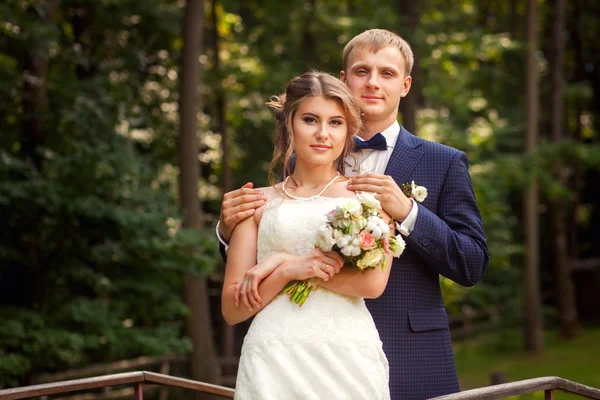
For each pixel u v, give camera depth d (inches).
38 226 318.7
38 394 114.0
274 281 94.8
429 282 119.4
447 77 559.2
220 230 112.8
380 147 121.6
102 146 330.6
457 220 118.3
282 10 551.2
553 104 655.1
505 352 639.8
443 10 632.4
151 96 445.7
